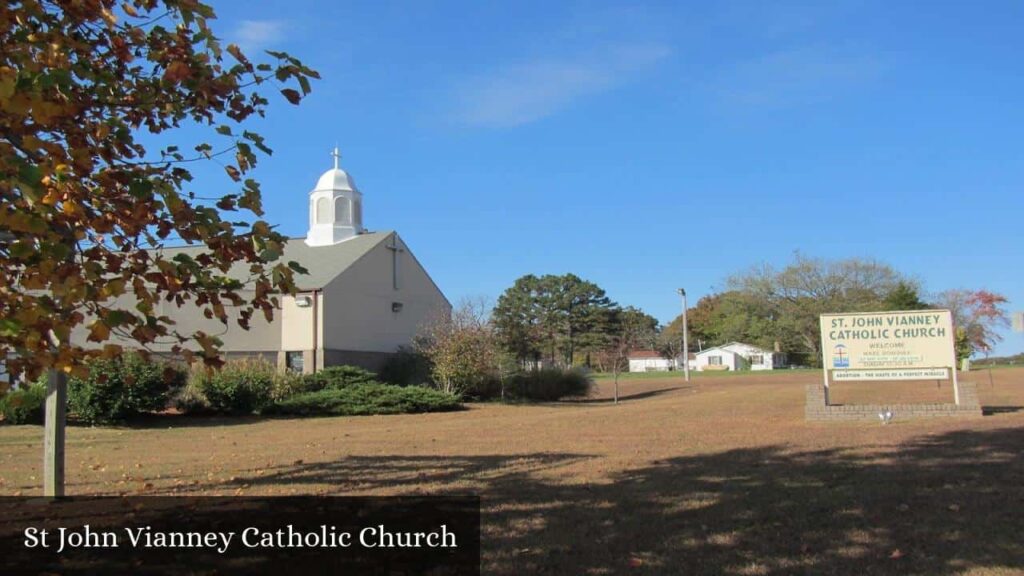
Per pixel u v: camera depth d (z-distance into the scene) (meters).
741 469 9.98
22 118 4.56
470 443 14.32
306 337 31.14
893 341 17.06
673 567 5.84
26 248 4.20
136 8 5.57
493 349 33.16
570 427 17.14
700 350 104.62
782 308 75.19
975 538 6.35
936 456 10.55
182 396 24.36
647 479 9.45
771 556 6.05
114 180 4.88
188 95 5.52
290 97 5.66
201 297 5.11
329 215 37.12
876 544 6.29
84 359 4.91
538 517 7.50
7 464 12.86
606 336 84.62
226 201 5.16
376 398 26.00
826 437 13.27
